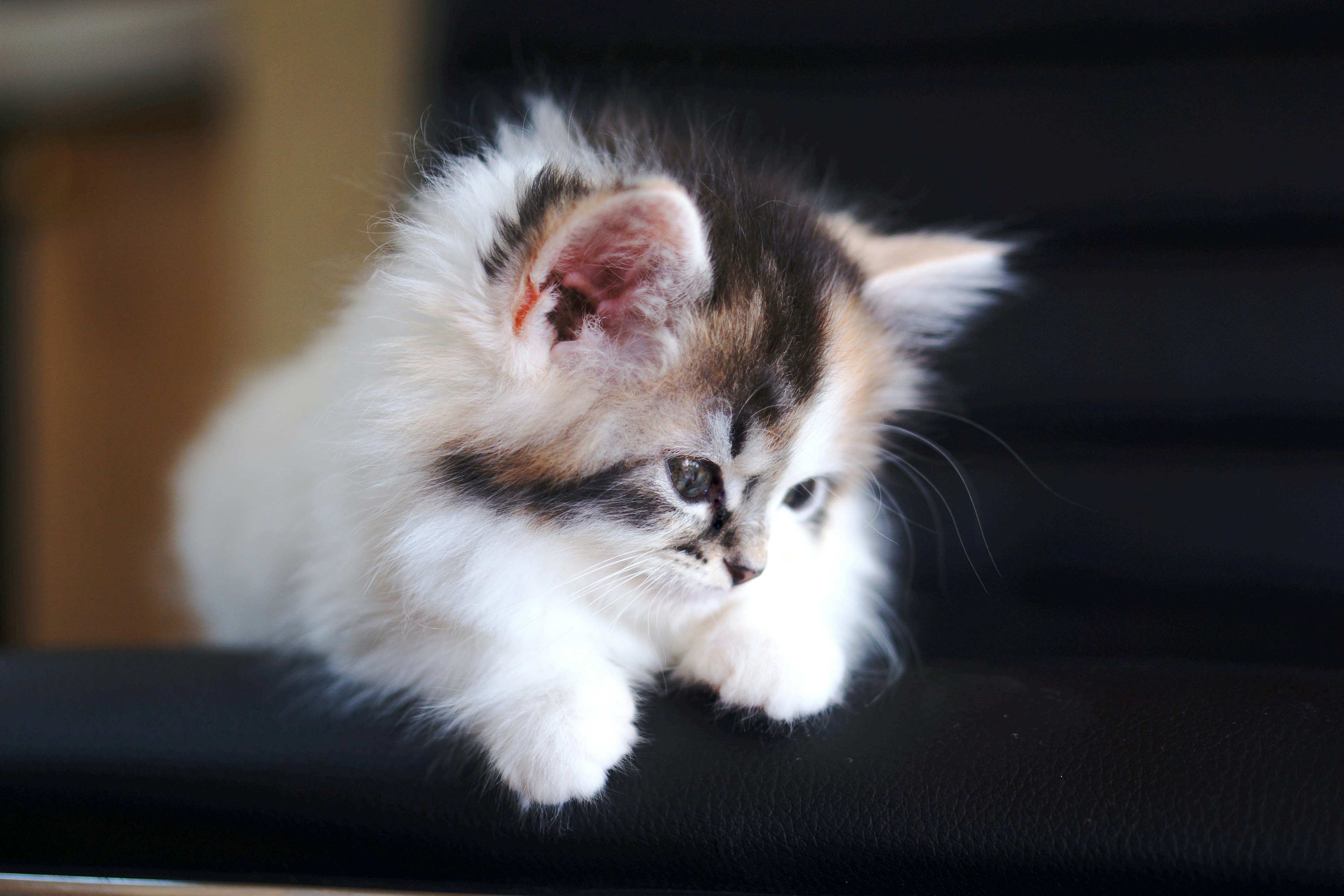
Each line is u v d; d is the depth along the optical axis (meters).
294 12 0.95
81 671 0.51
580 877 0.47
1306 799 0.46
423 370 0.49
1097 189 0.65
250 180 0.99
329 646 0.51
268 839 0.47
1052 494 0.64
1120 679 0.49
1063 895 0.46
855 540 0.55
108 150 1.18
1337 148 0.63
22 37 1.08
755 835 0.46
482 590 0.49
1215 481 0.63
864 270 0.54
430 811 0.47
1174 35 0.64
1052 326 0.65
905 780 0.47
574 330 0.49
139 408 1.18
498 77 0.64
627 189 0.48
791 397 0.50
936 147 0.66
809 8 0.66
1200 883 0.45
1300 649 0.57
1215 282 0.64
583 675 0.49
